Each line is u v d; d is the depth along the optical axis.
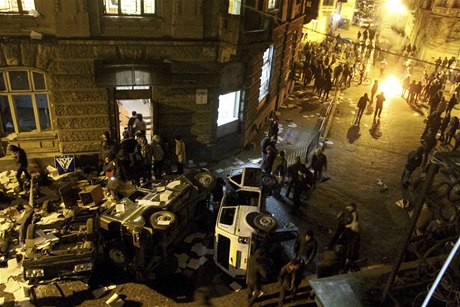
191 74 14.29
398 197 15.20
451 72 29.52
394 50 40.09
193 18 13.32
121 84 12.96
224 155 16.78
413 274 4.25
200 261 11.20
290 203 14.16
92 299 9.71
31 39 12.30
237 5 14.30
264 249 9.32
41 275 9.20
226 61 13.99
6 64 12.50
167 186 11.39
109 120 14.27
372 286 4.06
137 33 13.15
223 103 16.42
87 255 9.31
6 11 11.87
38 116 13.83
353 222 10.49
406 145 19.80
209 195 12.82
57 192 13.34
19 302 9.48
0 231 11.42
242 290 10.32
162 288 10.22
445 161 3.29
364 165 17.44
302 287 10.43
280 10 18.42
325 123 21.27
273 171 13.91
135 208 10.53
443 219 3.37
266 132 19.70
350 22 45.59
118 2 12.69
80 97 13.55
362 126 21.59
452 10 31.83
